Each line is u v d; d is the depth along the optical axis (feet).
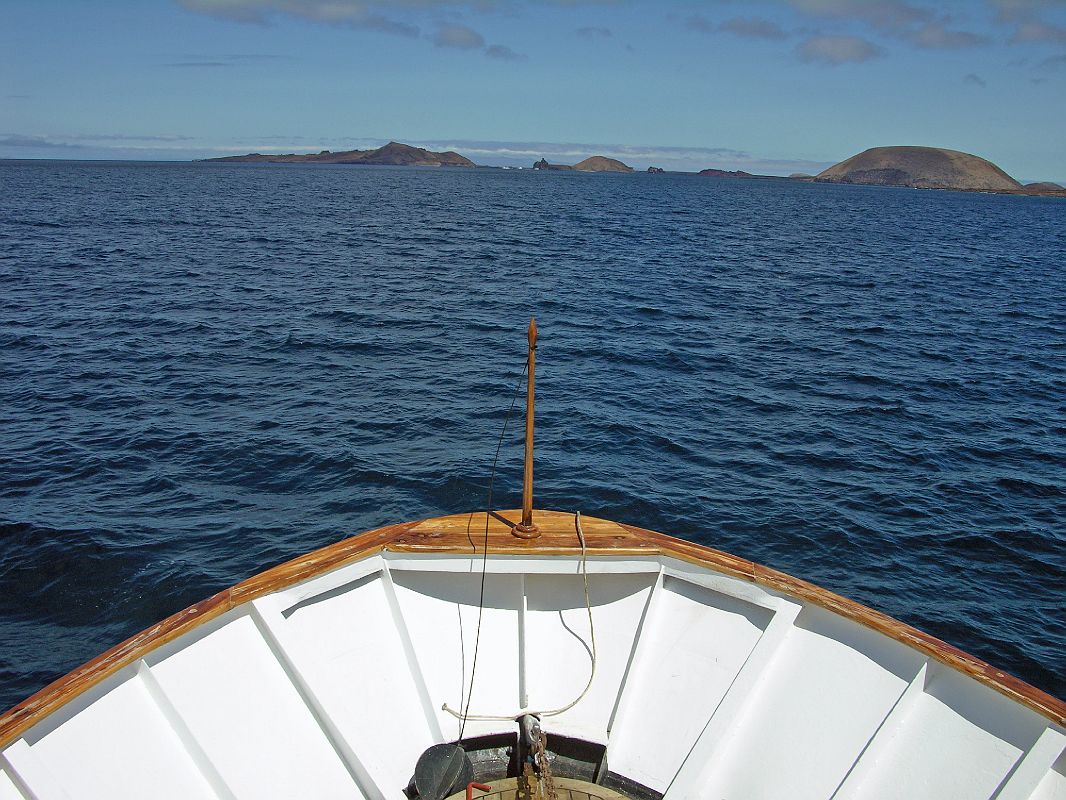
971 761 17.08
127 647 17.42
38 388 72.38
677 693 20.33
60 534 46.32
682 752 19.53
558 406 71.61
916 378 86.33
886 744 17.76
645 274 151.53
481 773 20.11
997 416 75.20
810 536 50.26
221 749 17.62
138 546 45.65
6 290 114.52
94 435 61.93
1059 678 38.65
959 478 60.29
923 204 650.84
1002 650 40.45
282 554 45.62
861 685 18.90
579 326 103.76
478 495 53.72
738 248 208.85
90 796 15.81
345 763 18.63
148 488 53.21
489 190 524.93
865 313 122.72
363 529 48.75
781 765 18.49
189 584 42.29
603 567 21.58
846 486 57.72
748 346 97.14
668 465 59.88
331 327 97.76
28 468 55.72
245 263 147.64
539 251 181.57
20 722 15.46
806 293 138.62
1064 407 78.84
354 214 275.80
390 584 21.42
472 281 135.23
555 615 22.17
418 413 68.69
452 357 86.58
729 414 72.18
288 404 70.13
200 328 95.35
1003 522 53.47
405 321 102.27
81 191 364.99
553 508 52.19
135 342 88.43
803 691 19.25
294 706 18.93
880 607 43.52
